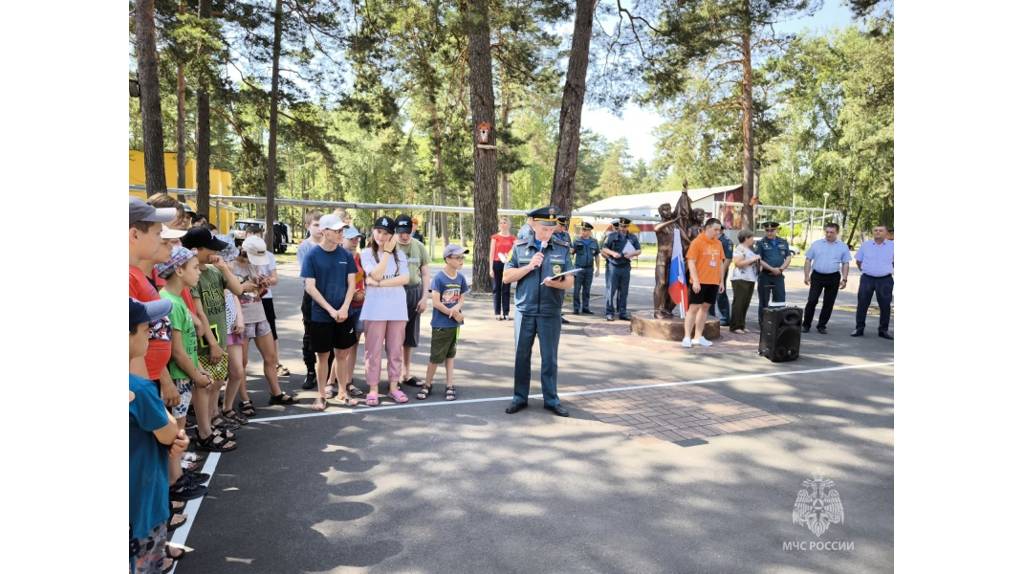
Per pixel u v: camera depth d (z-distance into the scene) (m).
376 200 46.06
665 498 4.13
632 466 4.66
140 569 2.57
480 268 14.86
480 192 14.77
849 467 4.71
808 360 8.47
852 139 36.31
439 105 29.88
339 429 5.35
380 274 5.86
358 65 18.59
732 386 7.00
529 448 4.98
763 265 10.36
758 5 16.33
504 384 6.96
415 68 17.25
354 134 44.66
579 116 13.52
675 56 16.28
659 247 10.15
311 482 4.28
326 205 20.33
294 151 55.41
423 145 46.56
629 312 12.52
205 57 14.29
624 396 6.54
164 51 14.91
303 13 17.58
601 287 17.95
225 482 4.25
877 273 10.26
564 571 3.24
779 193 51.97
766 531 3.71
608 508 3.97
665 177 72.88
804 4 16.48
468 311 12.22
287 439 5.09
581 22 13.24
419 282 6.87
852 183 40.44
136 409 2.47
